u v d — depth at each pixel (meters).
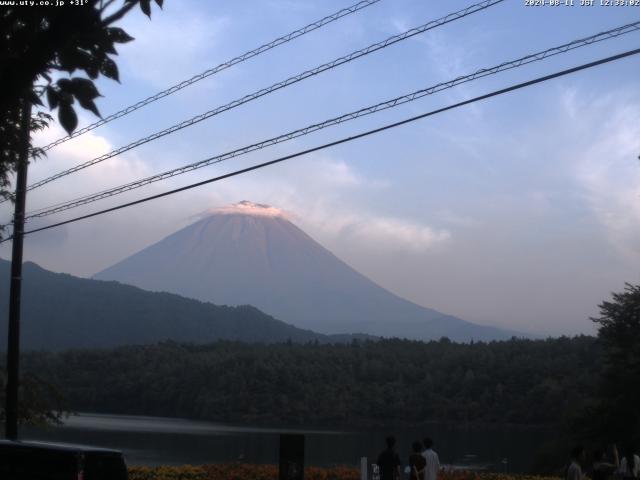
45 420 25.91
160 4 6.12
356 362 127.19
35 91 5.97
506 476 25.91
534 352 116.00
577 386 94.25
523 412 102.00
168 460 49.16
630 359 49.81
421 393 113.75
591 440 48.22
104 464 14.22
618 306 50.44
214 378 120.19
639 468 20.45
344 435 85.69
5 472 14.59
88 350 141.88
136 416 119.31
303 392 115.50
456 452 67.38
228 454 55.28
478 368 115.94
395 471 17.75
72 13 5.31
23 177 20.25
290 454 17.17
